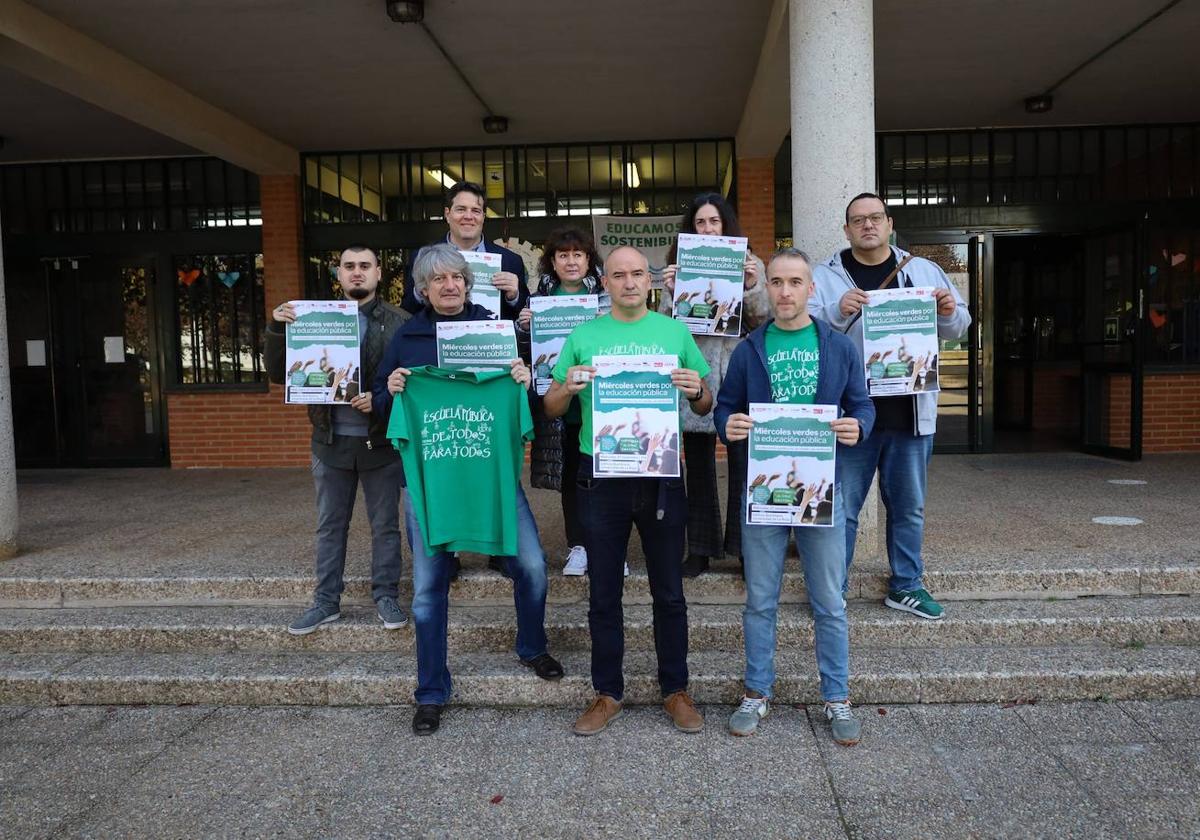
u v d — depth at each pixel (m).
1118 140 8.31
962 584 4.02
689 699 3.31
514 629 3.82
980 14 5.64
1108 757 2.94
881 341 3.50
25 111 7.16
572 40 5.94
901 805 2.68
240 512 6.11
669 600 3.21
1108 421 8.09
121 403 8.91
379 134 8.14
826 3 4.21
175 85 6.68
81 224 8.88
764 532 3.11
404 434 3.23
